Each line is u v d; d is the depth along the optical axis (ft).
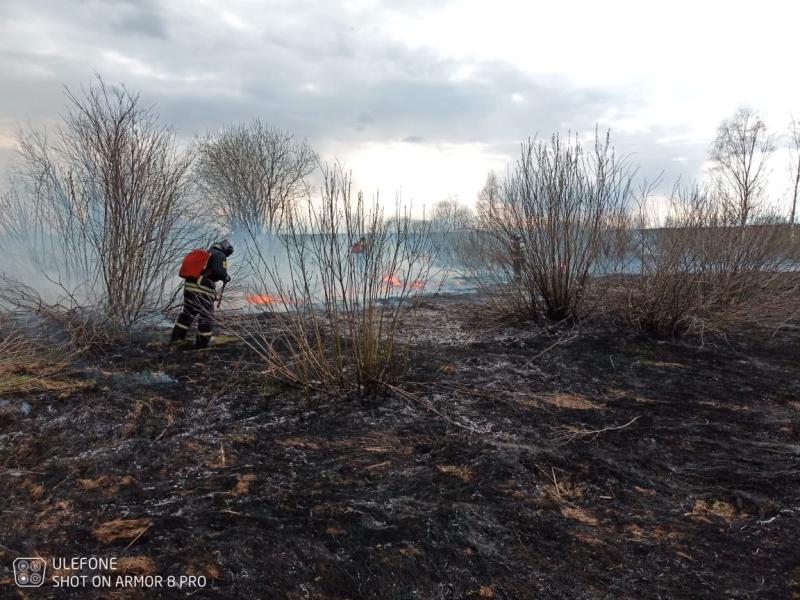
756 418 17.65
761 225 34.81
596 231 28.19
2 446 13.87
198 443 14.47
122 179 25.14
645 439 15.71
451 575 9.35
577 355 24.50
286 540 10.11
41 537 10.01
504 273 31.22
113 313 24.79
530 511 11.59
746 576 9.61
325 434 15.38
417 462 13.74
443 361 22.82
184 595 8.54
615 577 9.50
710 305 30.07
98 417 15.84
